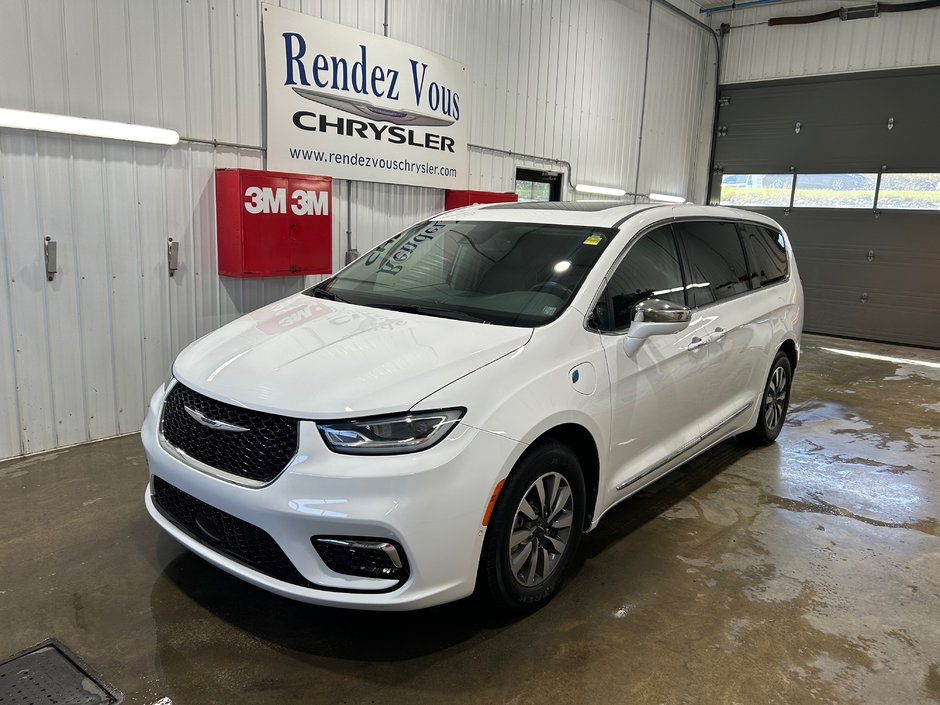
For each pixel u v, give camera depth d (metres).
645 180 10.12
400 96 5.88
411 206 6.28
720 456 4.52
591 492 2.78
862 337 10.34
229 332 2.83
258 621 2.47
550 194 8.38
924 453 4.77
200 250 4.65
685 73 10.48
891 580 2.98
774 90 10.74
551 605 2.66
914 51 9.47
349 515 2.03
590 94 8.52
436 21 6.16
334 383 2.22
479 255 3.21
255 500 2.11
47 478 3.65
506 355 2.43
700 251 3.64
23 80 3.66
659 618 2.60
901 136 9.71
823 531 3.44
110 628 2.39
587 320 2.74
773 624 2.60
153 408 2.64
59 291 3.97
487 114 6.96
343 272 3.55
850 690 2.24
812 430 5.21
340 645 2.36
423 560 2.09
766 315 4.11
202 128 4.55
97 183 4.05
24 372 3.89
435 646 2.37
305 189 4.90
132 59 4.11
